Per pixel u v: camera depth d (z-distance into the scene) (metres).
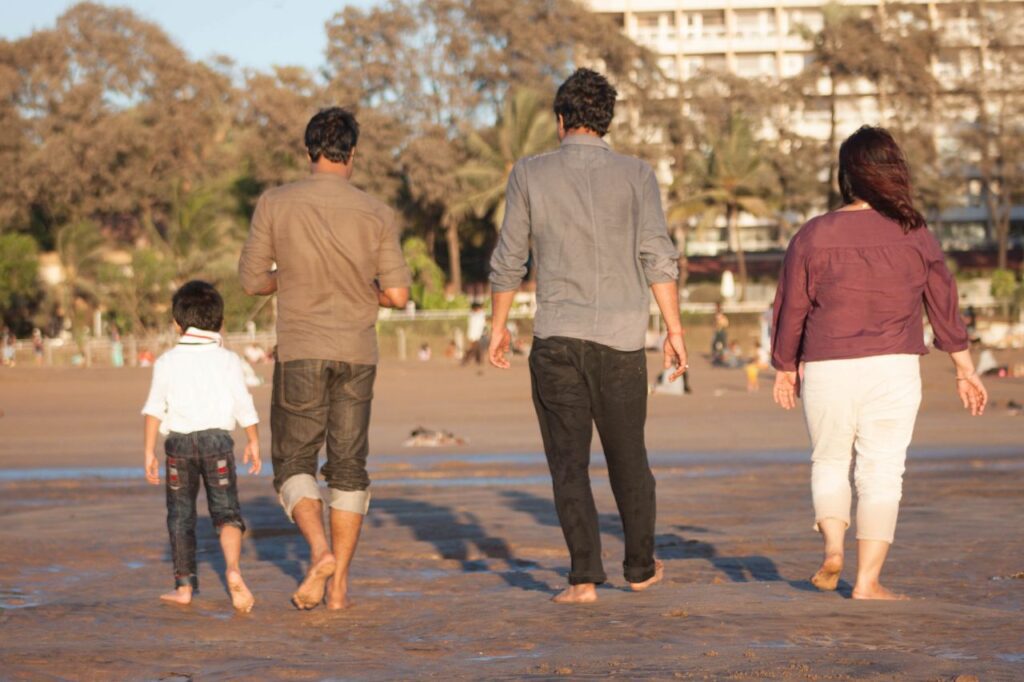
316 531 9.34
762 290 146.00
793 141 148.50
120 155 136.50
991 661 6.30
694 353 82.38
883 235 9.22
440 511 16.72
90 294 123.62
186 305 10.27
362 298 9.81
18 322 125.75
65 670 7.01
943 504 16.12
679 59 192.25
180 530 9.96
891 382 9.16
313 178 9.88
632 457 9.63
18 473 26.16
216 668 7.05
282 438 9.75
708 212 135.25
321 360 9.63
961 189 155.12
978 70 151.50
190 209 126.69
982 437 31.48
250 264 9.82
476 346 73.19
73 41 138.62
